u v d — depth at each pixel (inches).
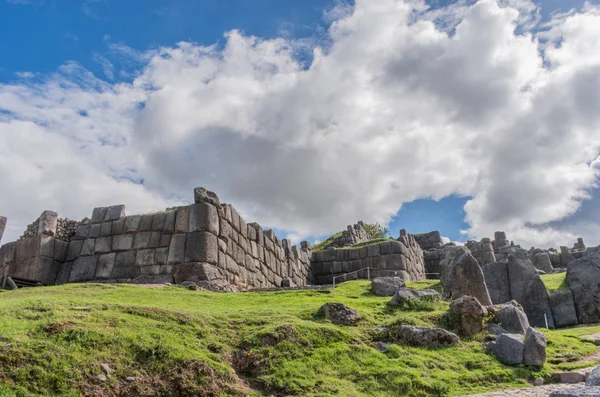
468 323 453.1
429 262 1368.1
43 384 267.3
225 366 331.3
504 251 1342.3
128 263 775.7
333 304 459.5
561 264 1315.2
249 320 423.5
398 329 426.9
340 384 331.0
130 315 379.6
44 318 342.0
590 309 709.9
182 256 744.3
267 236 987.3
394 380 335.9
